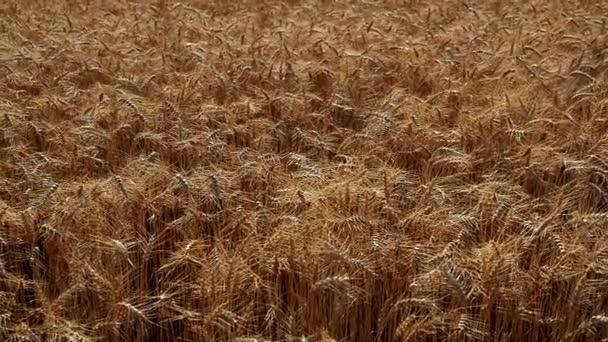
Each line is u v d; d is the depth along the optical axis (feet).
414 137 19.35
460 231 14.10
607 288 13.47
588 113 21.45
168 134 20.13
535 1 38.63
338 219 14.15
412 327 12.34
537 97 22.15
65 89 24.17
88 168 19.19
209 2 42.11
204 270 13.11
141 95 23.94
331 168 17.19
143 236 15.97
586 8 38.14
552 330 13.43
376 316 14.03
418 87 24.57
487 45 28.60
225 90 23.26
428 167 18.16
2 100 22.71
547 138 19.63
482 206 15.28
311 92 24.76
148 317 13.91
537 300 13.39
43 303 13.11
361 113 21.88
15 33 31.60
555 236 13.52
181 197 16.39
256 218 14.90
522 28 30.86
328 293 13.50
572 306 12.80
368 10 37.52
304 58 27.61
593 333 12.89
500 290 12.70
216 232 15.74
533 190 17.84
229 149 19.57
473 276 12.96
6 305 13.91
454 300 13.35
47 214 15.61
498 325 13.35
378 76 25.03
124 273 14.61
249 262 13.75
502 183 15.94
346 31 30.40
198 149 18.89
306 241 13.50
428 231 14.34
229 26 32.63
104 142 19.84
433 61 26.22
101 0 41.81
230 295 12.84
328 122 21.50
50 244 15.14
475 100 22.17
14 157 18.71
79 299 14.19
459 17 35.22
